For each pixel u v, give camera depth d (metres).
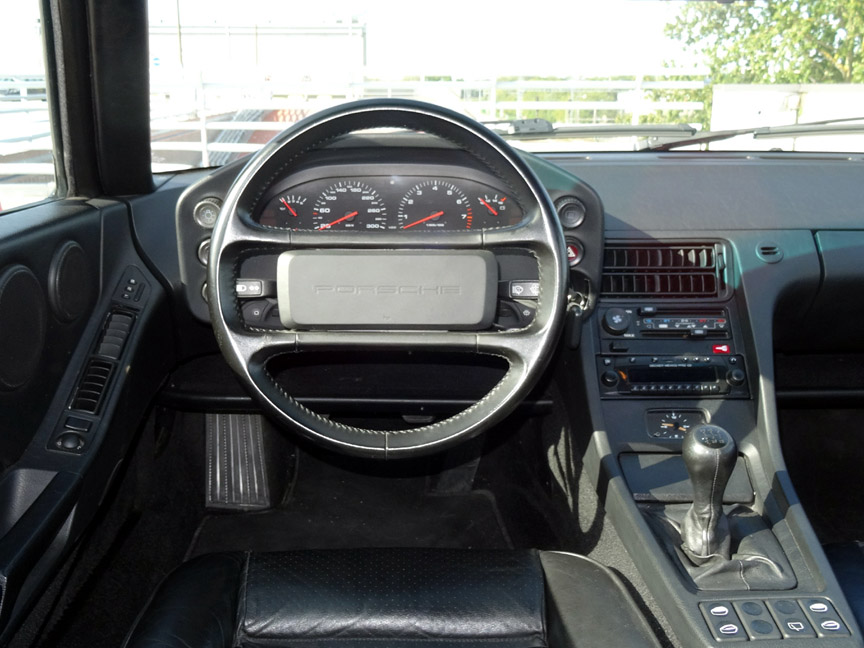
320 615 1.37
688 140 2.38
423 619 1.36
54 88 1.82
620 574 1.65
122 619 1.87
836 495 2.55
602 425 1.83
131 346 1.79
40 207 1.73
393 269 1.48
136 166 1.98
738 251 1.98
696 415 1.85
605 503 1.75
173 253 1.99
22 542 1.33
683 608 1.38
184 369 2.26
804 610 1.36
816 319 2.14
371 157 1.78
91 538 1.74
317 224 1.84
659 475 1.75
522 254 1.55
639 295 1.96
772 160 2.29
